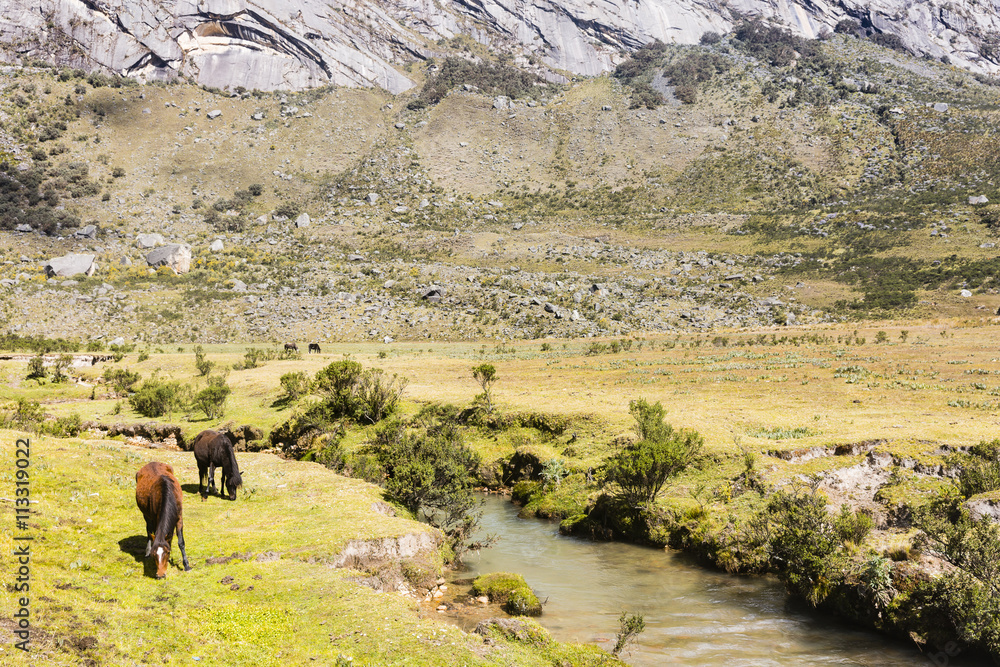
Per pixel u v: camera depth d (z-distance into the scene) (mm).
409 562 13906
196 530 13680
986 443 19844
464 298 118688
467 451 24109
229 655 8562
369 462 23594
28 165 190750
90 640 8016
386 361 59188
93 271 135375
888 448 20781
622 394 35656
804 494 17328
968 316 94500
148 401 37125
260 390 40625
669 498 19219
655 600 13953
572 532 19500
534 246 158375
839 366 44656
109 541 11859
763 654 11320
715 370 45906
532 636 10336
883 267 127875
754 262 141000
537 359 61812
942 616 11797
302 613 10125
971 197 159500
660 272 139000
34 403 33250
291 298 118125
